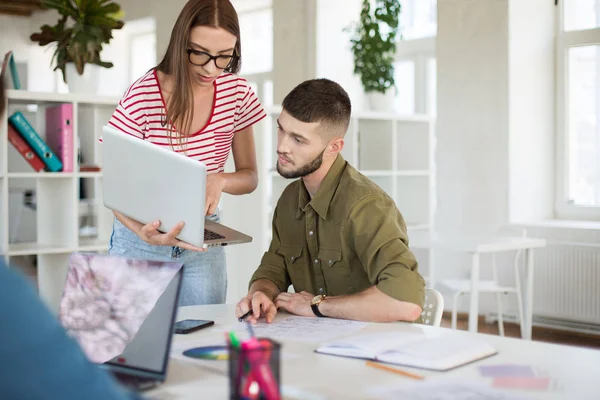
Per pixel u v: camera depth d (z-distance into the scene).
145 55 8.99
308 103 1.96
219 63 2.14
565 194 5.82
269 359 1.09
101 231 4.33
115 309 1.44
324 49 6.60
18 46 9.38
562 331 5.45
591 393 1.29
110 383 0.92
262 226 4.55
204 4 2.09
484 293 5.79
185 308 2.17
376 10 5.84
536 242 4.62
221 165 2.44
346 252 2.09
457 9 5.80
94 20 4.12
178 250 2.28
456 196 5.87
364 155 5.88
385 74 5.81
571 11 5.74
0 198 3.76
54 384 0.86
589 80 5.68
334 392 1.29
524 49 5.64
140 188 1.96
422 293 1.94
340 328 1.84
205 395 1.28
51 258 4.11
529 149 5.71
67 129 3.96
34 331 0.86
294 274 2.26
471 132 5.77
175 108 2.15
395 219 2.06
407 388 1.32
